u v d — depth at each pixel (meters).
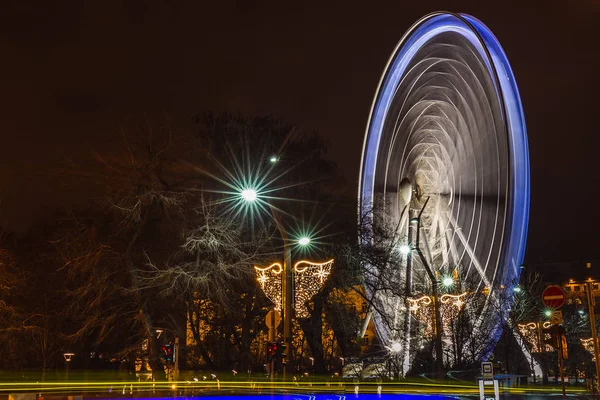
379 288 48.88
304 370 53.19
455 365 50.25
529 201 43.69
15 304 58.41
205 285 44.47
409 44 50.84
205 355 53.69
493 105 45.19
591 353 58.94
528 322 59.28
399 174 53.47
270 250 48.47
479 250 48.16
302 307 31.50
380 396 33.09
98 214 47.25
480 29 45.03
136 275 42.94
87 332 48.47
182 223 44.09
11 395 28.89
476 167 49.38
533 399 33.12
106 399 30.72
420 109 55.59
